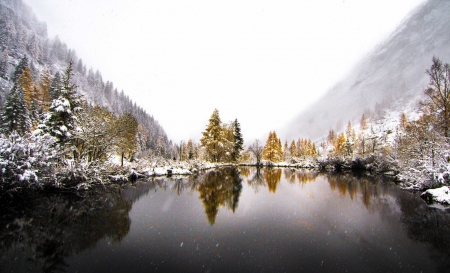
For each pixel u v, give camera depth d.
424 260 5.48
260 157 53.12
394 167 26.56
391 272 4.90
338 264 5.22
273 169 41.91
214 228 7.75
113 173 19.09
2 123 32.09
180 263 5.17
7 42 100.00
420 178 15.78
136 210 10.00
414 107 107.31
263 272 4.79
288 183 20.48
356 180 23.61
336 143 79.19
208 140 42.09
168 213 9.59
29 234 6.93
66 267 4.93
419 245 6.41
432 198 12.52
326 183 20.80
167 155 82.75
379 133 88.00
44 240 6.48
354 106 177.75
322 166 44.28
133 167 22.83
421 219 9.02
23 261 5.19
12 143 10.09
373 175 30.20
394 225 8.27
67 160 14.21
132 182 18.94
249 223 8.36
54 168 12.48
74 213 9.34
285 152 79.12
